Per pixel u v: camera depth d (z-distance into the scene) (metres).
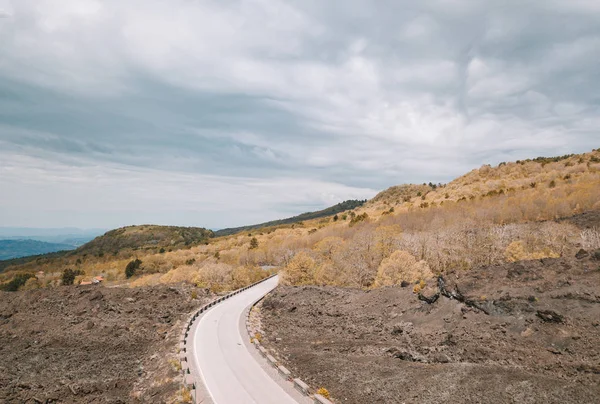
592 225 76.94
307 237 131.75
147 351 32.75
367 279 67.94
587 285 28.66
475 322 30.36
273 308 50.38
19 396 24.06
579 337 24.09
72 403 23.75
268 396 21.34
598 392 17.34
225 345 31.20
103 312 41.84
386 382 22.23
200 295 53.59
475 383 20.31
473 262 65.25
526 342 25.73
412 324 34.72
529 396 18.19
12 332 35.19
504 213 97.56
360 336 34.75
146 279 93.44
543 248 64.94
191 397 20.98
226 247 179.62
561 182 137.25
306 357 28.12
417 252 71.50
